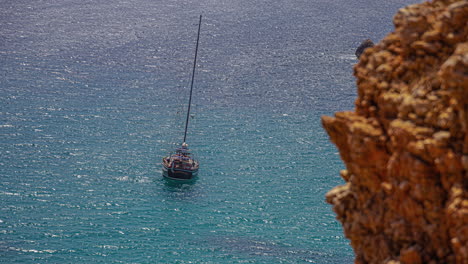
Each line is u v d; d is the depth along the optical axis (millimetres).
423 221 13391
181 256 144125
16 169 186250
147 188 181000
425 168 13039
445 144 12766
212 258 143500
